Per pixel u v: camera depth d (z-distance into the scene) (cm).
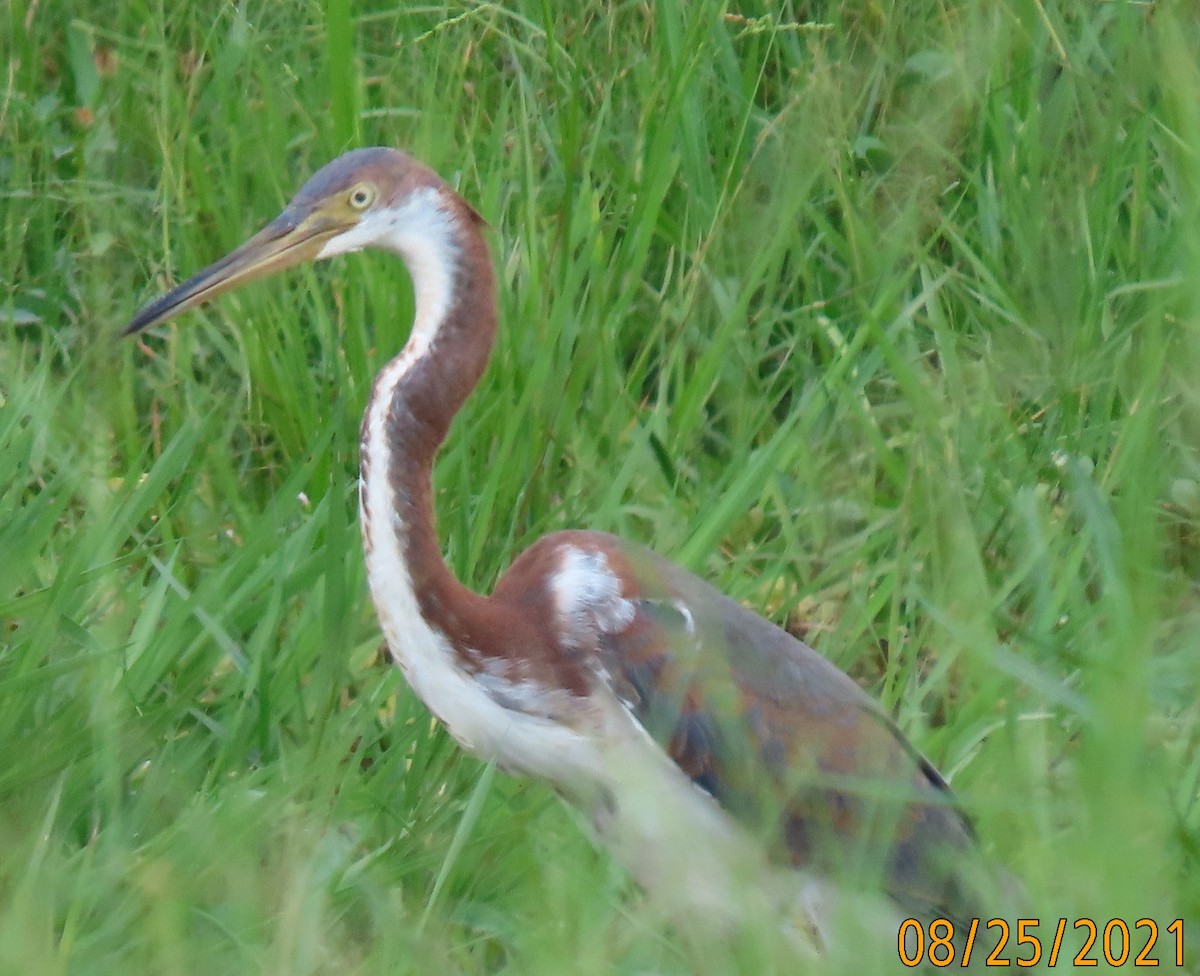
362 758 855
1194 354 841
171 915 677
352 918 750
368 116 1136
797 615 994
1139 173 1074
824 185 1141
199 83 1203
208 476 999
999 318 1077
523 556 824
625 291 1025
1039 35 1145
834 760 788
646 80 1118
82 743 765
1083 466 922
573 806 819
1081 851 615
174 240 1129
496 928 742
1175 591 799
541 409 971
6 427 910
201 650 839
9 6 1194
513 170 1088
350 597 851
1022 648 831
